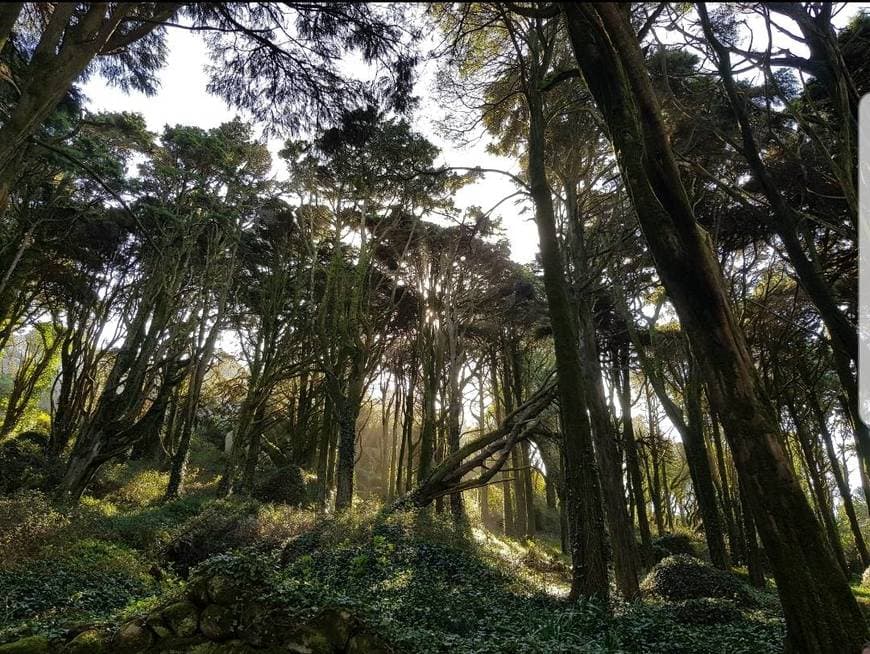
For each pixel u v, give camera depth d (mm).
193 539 15367
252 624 4953
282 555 14039
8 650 4984
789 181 12969
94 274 26766
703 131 12758
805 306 18406
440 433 26125
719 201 15172
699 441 19859
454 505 21188
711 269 5062
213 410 36844
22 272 22453
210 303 26469
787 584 4258
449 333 23828
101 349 28266
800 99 12031
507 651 5684
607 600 8859
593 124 15977
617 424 25547
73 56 6605
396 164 21250
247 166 24172
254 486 24234
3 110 10406
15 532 10914
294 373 25078
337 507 19875
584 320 16328
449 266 24109
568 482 9992
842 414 26812
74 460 17625
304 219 25406
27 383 30172
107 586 9766
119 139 18750
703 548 24891
